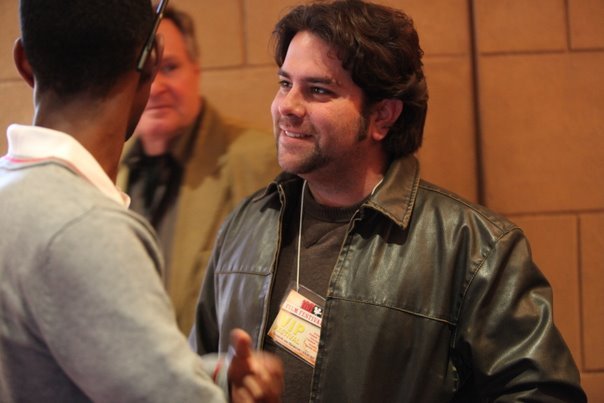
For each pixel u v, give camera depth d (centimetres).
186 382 71
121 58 84
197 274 215
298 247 140
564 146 225
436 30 222
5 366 74
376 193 133
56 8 81
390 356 125
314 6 132
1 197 77
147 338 71
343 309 129
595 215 226
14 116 225
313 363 130
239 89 220
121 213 77
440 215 132
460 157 225
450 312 127
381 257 130
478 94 223
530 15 222
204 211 216
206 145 218
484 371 123
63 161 79
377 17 132
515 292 125
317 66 128
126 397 70
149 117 215
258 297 138
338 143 129
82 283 70
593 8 222
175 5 216
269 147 218
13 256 73
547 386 119
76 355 70
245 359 90
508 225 131
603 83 224
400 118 139
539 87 224
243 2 219
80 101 84
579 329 227
